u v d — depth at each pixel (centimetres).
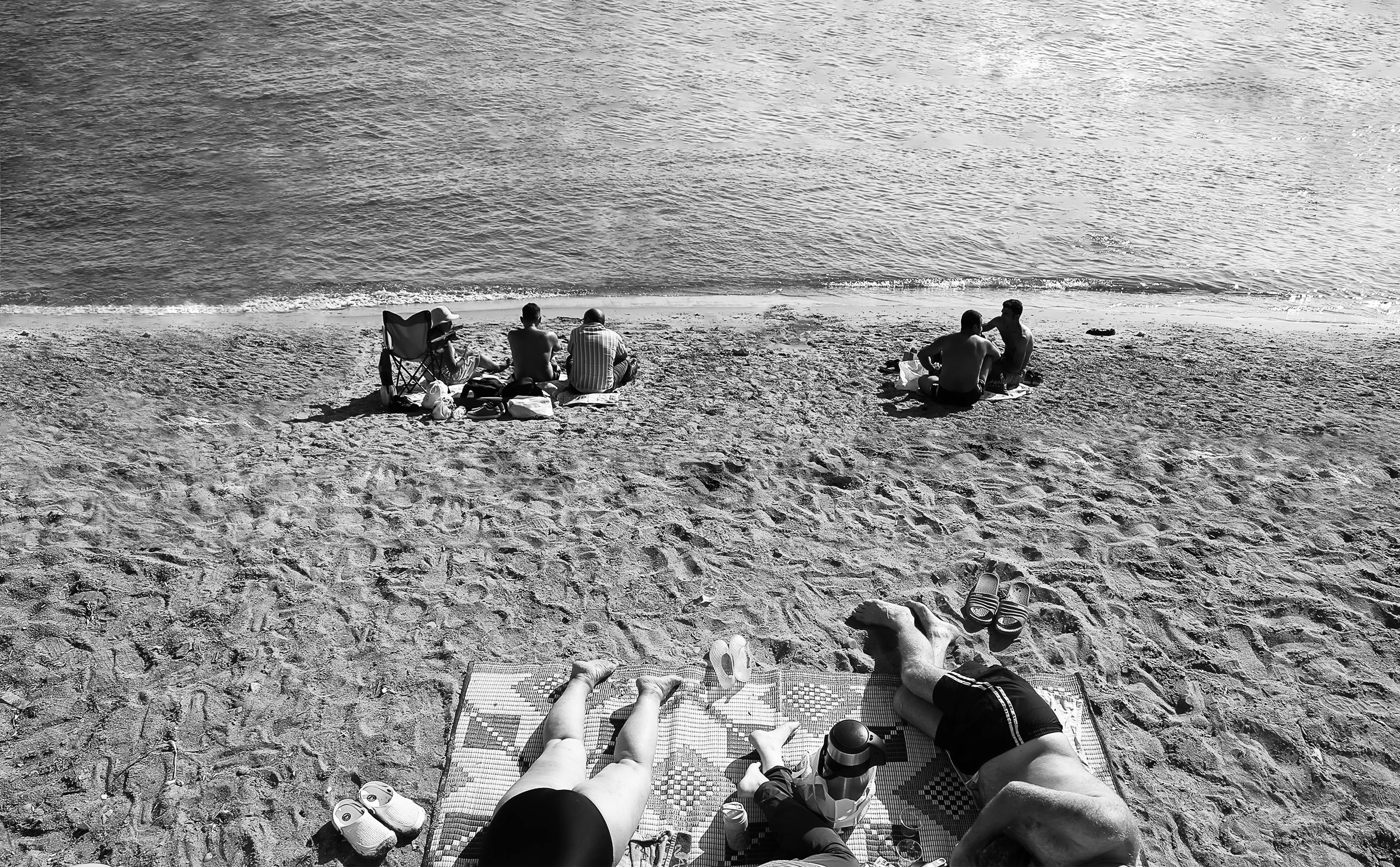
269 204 1678
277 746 462
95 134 1909
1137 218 1795
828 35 2800
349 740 466
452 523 658
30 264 1441
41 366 998
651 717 447
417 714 483
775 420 865
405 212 1678
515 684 489
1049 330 1305
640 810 402
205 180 1753
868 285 1519
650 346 1152
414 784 443
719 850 411
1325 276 1585
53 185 1694
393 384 978
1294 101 2411
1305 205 1862
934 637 518
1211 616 561
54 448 764
